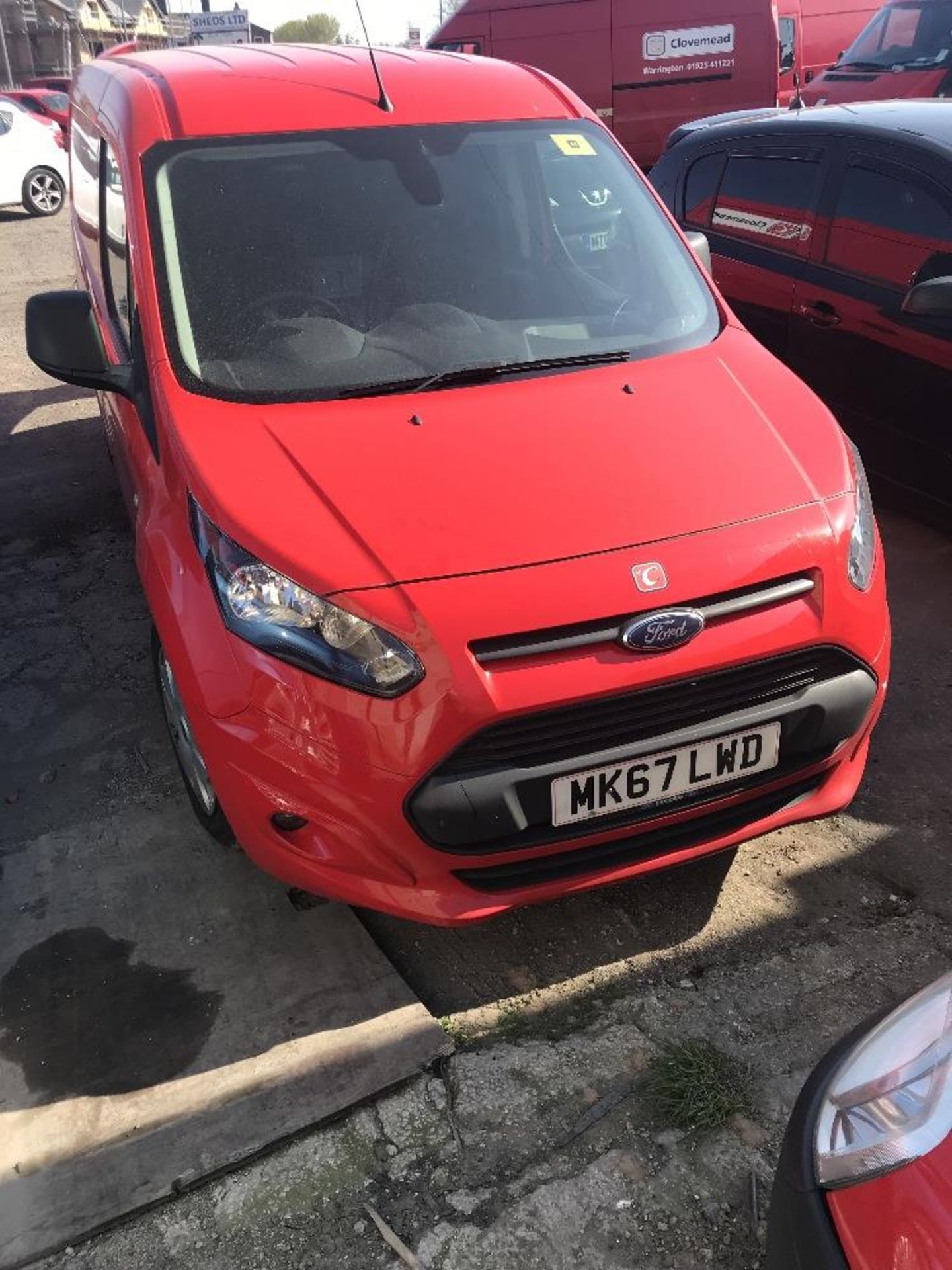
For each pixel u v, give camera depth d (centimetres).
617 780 220
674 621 214
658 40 1091
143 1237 200
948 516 432
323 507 227
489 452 242
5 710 365
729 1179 206
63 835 302
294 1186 208
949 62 833
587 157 333
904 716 347
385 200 302
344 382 266
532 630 210
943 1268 127
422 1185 208
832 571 234
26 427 646
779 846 294
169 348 271
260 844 233
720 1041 236
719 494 237
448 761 210
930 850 289
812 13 1362
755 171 507
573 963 259
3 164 1379
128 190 300
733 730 227
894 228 437
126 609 428
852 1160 147
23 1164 212
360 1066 230
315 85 329
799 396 277
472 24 1124
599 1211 201
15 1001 249
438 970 259
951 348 407
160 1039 238
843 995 246
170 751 338
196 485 238
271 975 254
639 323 299
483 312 290
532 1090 226
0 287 1012
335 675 211
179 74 335
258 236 289
